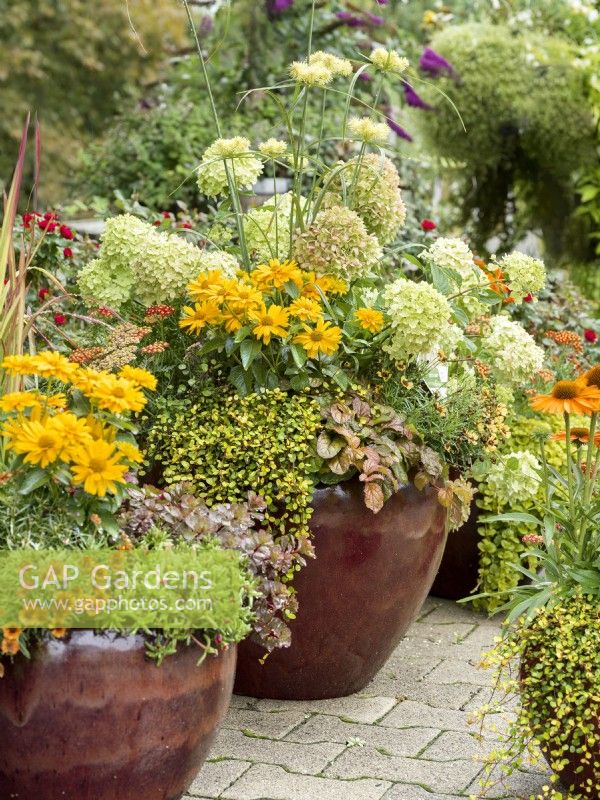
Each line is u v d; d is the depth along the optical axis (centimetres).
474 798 231
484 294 338
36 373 218
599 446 254
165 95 707
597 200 707
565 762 225
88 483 202
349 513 276
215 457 278
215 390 286
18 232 418
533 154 695
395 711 295
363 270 292
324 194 305
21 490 205
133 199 488
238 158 317
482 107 665
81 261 434
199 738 218
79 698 202
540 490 363
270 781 254
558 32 722
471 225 727
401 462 283
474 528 376
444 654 339
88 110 753
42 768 205
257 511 274
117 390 214
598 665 227
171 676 209
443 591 393
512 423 388
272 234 325
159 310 288
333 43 667
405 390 302
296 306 271
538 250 753
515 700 303
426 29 764
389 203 310
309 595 280
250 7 653
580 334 519
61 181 750
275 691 298
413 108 677
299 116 630
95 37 722
